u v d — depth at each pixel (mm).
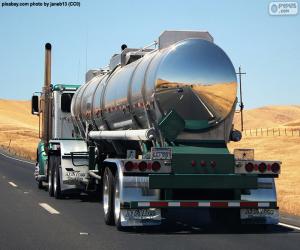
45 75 22500
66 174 17578
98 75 17656
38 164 22500
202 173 11719
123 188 11508
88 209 15547
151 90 12273
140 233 11438
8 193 20109
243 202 11688
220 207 11570
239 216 12047
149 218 11484
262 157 47031
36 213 14547
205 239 10711
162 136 12180
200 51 12289
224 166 11781
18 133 131500
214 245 9992
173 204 11477
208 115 12266
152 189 11555
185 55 12219
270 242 10359
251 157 11953
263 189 11930
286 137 67250
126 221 11422
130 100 13500
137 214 11484
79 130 19547
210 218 13867
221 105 12297
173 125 12102
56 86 21094
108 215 12414
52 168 18984
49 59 22531
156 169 11578
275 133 89188
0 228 11914
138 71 13234
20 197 18719
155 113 12273
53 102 21219
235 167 11805
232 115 12414
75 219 13477
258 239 10734
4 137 120188
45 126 22000
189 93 12164
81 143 18000
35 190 21562
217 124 12320
